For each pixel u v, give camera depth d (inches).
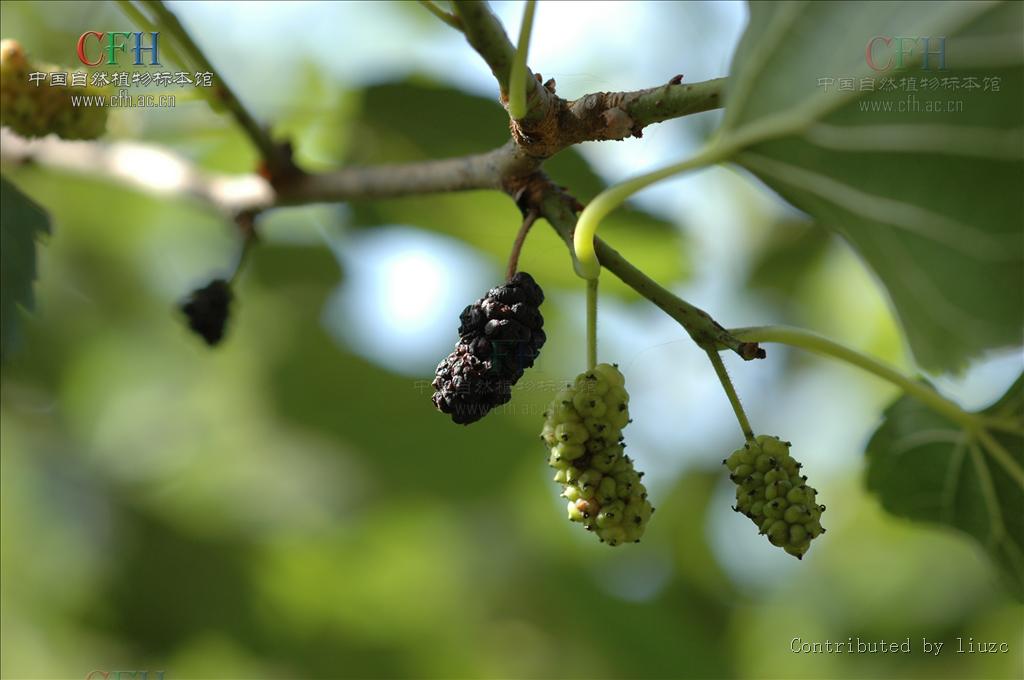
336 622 29.0
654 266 22.1
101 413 27.4
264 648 28.0
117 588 27.0
